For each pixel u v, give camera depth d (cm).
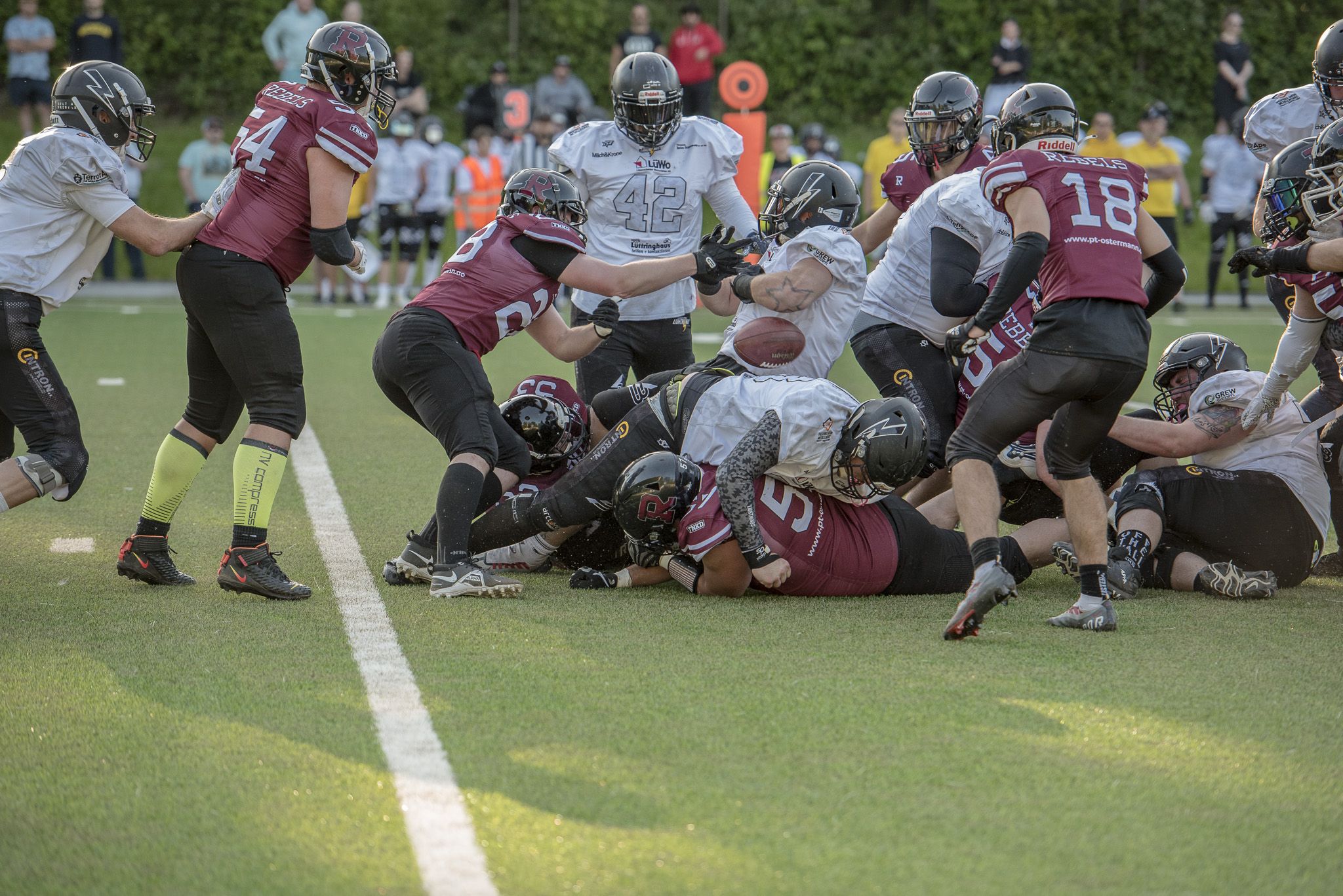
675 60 6481
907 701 1167
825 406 1506
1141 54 9088
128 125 1505
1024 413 1391
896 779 991
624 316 2059
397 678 1223
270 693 1178
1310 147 1533
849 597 1594
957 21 9138
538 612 1488
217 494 2173
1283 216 1551
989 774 1003
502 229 1623
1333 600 1598
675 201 2031
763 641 1369
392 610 1482
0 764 1015
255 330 1519
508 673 1239
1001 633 1425
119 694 1174
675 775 996
